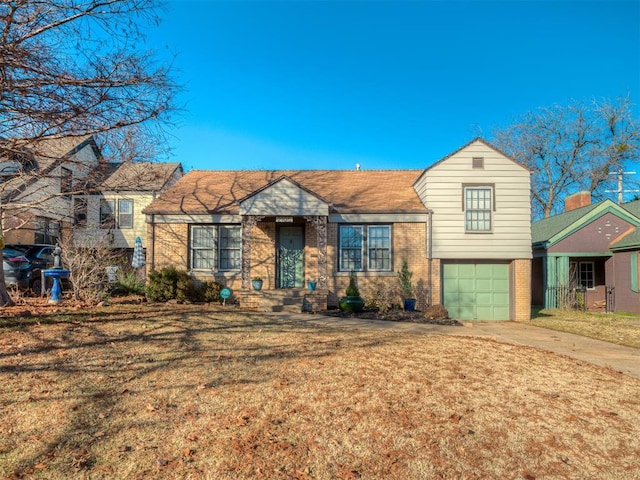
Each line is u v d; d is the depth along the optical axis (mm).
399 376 6715
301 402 5477
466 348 9086
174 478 3656
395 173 19812
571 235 19297
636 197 33469
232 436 4465
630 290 17766
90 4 8133
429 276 15695
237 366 6973
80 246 14484
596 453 4402
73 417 4801
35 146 9930
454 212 15836
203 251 16359
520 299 15664
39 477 3600
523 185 15812
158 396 5527
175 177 24312
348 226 16250
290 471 3844
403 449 4340
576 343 10523
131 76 8766
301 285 16438
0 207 10922
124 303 13953
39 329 9000
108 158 11516
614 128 33906
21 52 7582
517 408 5539
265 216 15445
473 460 4184
